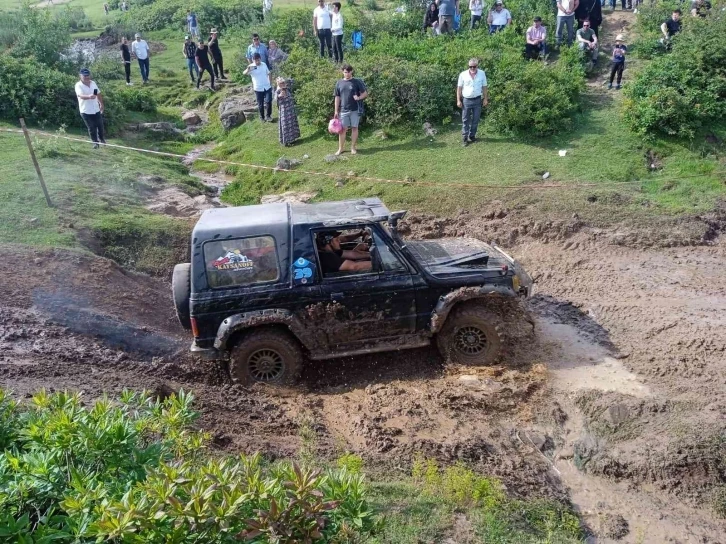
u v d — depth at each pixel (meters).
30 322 8.05
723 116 14.25
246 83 22.55
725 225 11.61
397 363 8.34
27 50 21.36
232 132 18.86
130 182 13.95
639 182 12.93
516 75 15.31
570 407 7.43
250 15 29.42
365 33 21.55
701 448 6.35
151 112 21.23
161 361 8.10
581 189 12.70
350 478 3.76
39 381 6.84
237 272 7.56
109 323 8.45
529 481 6.21
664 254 10.89
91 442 3.82
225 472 3.52
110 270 9.94
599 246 11.21
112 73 24.58
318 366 8.27
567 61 16.66
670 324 8.73
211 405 7.04
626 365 8.12
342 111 14.73
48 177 13.17
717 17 15.52
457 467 6.06
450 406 7.38
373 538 4.75
